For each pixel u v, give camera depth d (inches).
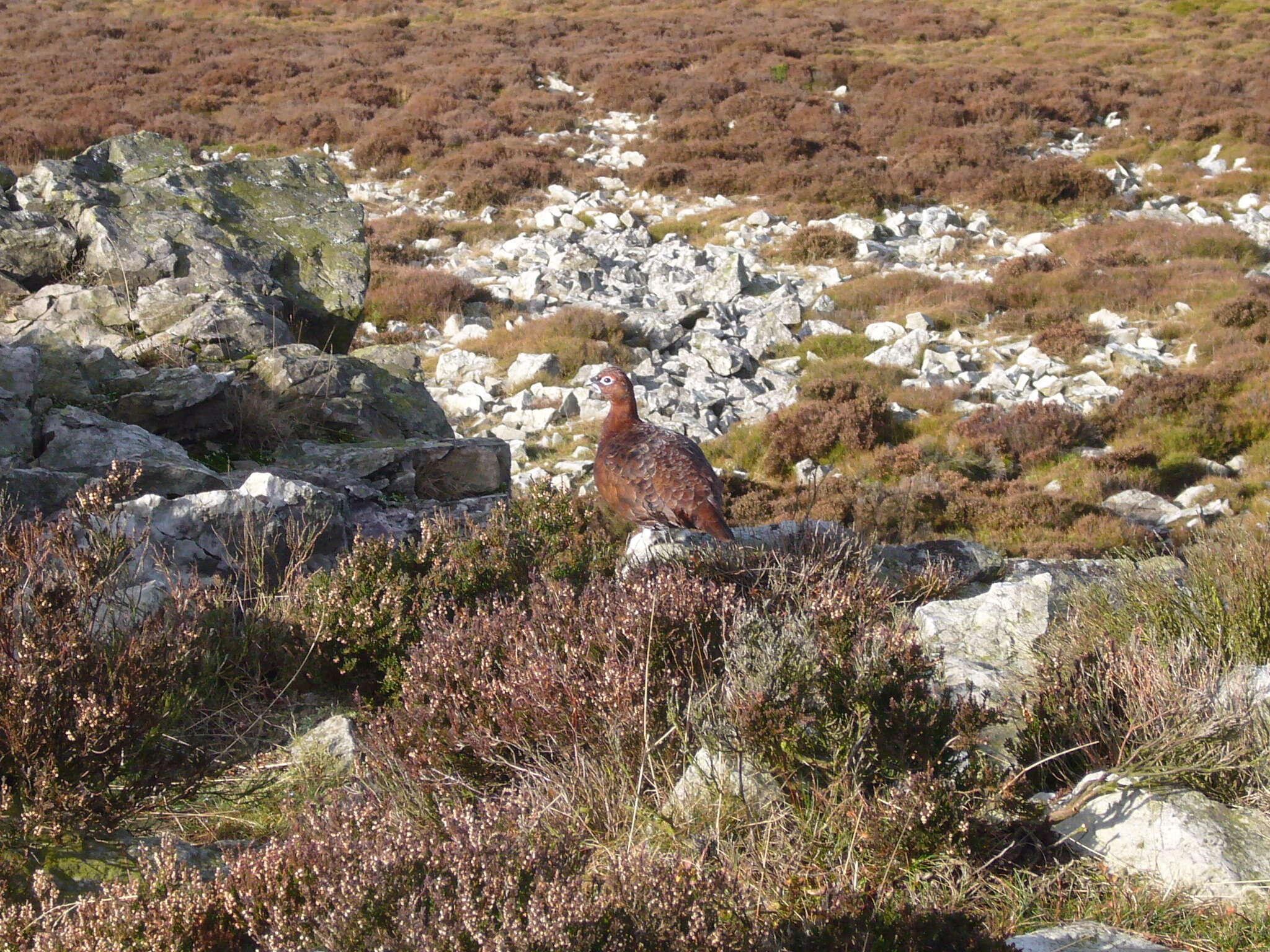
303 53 1828.2
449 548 237.1
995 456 645.9
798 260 1045.2
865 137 1363.2
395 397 425.4
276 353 393.4
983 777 141.1
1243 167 1221.7
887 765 146.3
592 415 713.0
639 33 1945.1
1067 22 2003.0
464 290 940.6
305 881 126.0
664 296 959.6
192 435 340.2
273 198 506.0
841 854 137.5
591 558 242.5
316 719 192.5
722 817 143.1
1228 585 202.5
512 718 162.1
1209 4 2084.2
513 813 142.7
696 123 1395.2
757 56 1705.2
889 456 638.5
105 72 1637.6
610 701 159.0
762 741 145.9
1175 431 649.0
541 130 1445.6
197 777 166.9
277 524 250.4
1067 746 159.2
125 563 205.2
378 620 208.1
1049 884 135.4
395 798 154.4
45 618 168.4
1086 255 984.3
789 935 119.6
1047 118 1423.5
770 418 686.5
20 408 290.4
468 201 1206.3
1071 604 219.8
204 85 1606.8
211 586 221.3
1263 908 126.7
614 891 117.5
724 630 176.2
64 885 138.6
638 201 1229.7
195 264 437.7
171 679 172.2
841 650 162.9
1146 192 1179.9
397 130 1385.3
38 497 257.0
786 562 222.4
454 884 118.7
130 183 483.2
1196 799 144.3
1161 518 569.0
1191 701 153.9
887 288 936.9
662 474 236.7
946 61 1731.1
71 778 150.2
